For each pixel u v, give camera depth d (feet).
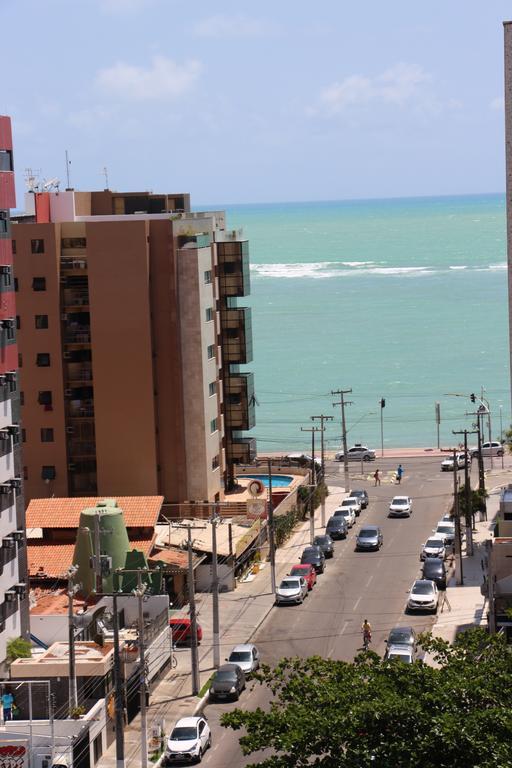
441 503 613.52
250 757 319.27
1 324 375.25
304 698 226.99
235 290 572.10
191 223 546.26
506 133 391.04
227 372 577.84
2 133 378.94
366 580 482.28
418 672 225.76
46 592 443.73
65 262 540.11
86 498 494.18
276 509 556.51
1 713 335.26
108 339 535.19
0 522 368.68
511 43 384.68
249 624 430.61
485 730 207.82
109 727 335.67
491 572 368.68
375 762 209.56
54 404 542.16
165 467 542.98
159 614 392.47
